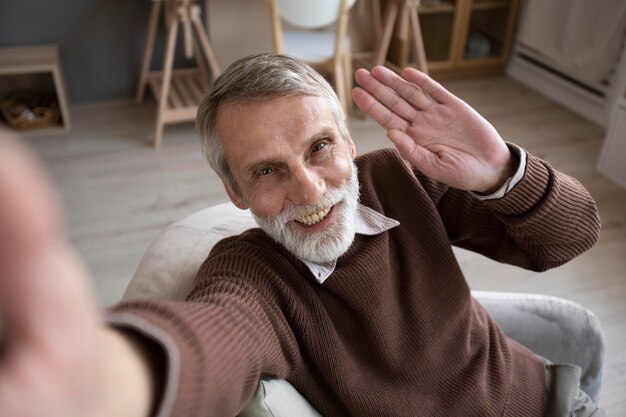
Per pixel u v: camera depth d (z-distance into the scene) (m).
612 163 2.79
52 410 0.28
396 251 1.06
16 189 0.24
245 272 0.89
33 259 0.25
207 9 3.32
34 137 3.14
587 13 3.23
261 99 0.85
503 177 1.01
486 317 1.18
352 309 0.96
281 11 2.71
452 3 3.70
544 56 3.66
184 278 1.09
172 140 3.13
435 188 1.11
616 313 2.10
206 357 0.54
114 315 0.46
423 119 1.01
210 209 1.27
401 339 1.01
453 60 3.87
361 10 3.69
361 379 0.97
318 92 0.90
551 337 1.32
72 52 3.32
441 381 1.04
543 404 1.14
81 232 2.44
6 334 0.27
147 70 3.38
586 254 2.38
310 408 0.90
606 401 1.78
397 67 3.73
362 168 1.11
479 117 0.98
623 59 3.08
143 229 2.47
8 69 2.95
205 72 3.38
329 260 0.94
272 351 0.80
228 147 0.90
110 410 0.35
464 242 1.19
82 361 0.30
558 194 0.99
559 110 3.52
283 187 0.90
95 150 3.03
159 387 0.46
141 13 3.33
